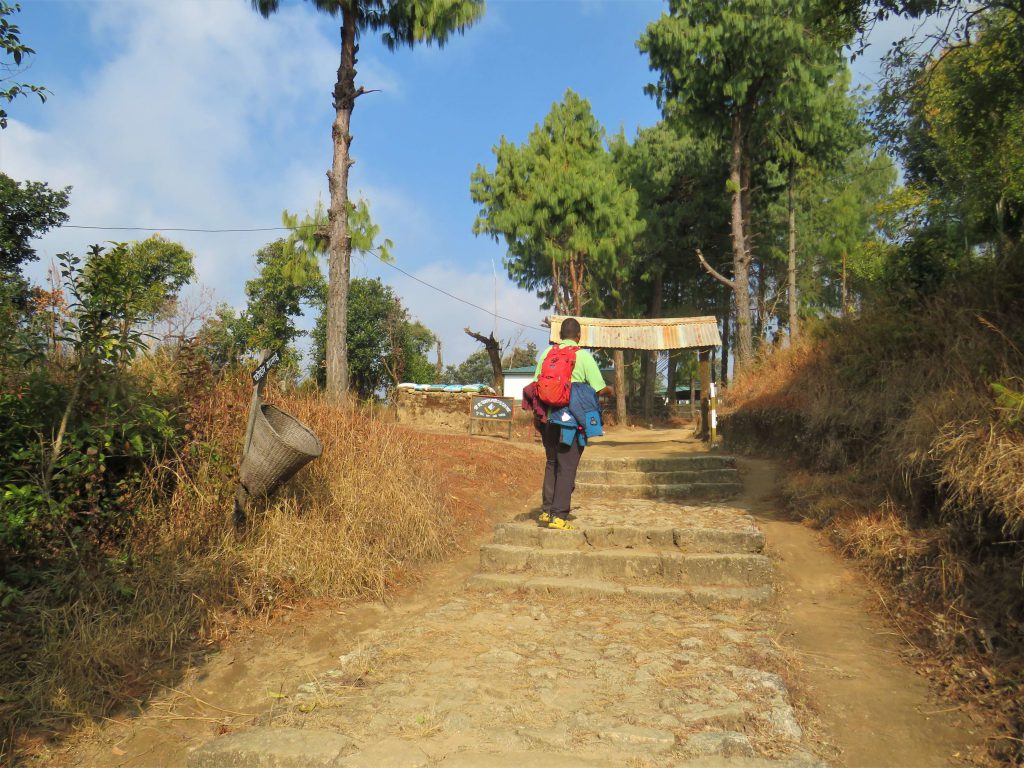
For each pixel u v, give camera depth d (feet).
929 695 11.10
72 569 13.32
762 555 17.79
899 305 26.00
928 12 21.25
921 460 16.03
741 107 70.49
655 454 35.35
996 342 17.47
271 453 15.76
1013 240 23.31
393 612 15.87
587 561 18.13
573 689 10.98
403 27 46.06
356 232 58.29
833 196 85.92
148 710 10.91
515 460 33.32
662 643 13.28
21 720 10.18
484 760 8.73
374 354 108.27
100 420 14.87
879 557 16.47
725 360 112.78
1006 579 12.48
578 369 20.59
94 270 14.96
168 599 13.52
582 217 76.13
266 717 10.28
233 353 21.68
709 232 93.56
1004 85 21.86
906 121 25.99
